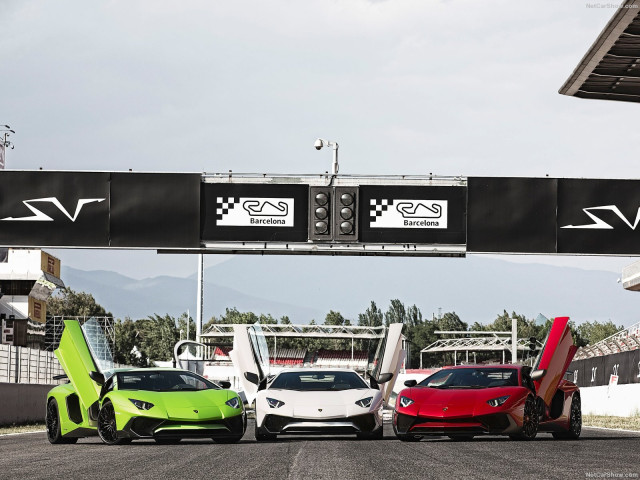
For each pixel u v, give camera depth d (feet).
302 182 97.45
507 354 299.17
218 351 284.41
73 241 96.68
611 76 73.00
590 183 97.04
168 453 43.29
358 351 295.28
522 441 51.39
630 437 57.82
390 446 47.19
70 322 56.54
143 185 97.25
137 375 55.93
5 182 97.04
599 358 136.15
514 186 96.99
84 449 47.83
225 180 97.40
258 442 52.70
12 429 78.43
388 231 97.09
